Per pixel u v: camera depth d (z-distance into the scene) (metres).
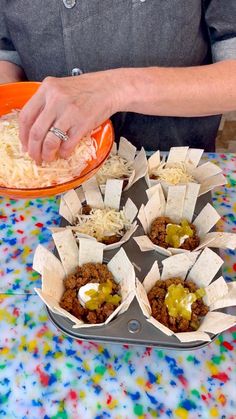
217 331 0.30
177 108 0.38
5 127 0.40
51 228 0.37
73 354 0.31
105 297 0.33
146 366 0.31
